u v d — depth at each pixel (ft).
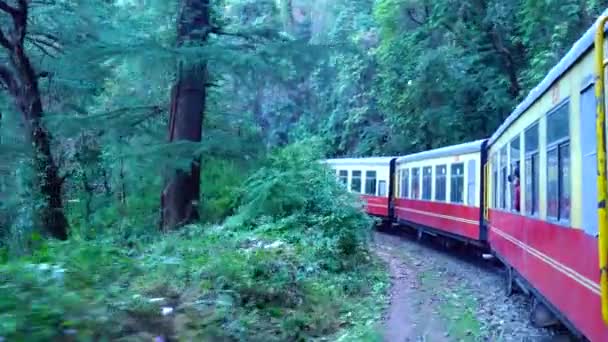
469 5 90.68
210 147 53.26
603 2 65.57
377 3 107.24
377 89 117.80
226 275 31.53
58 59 54.85
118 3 64.03
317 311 32.42
